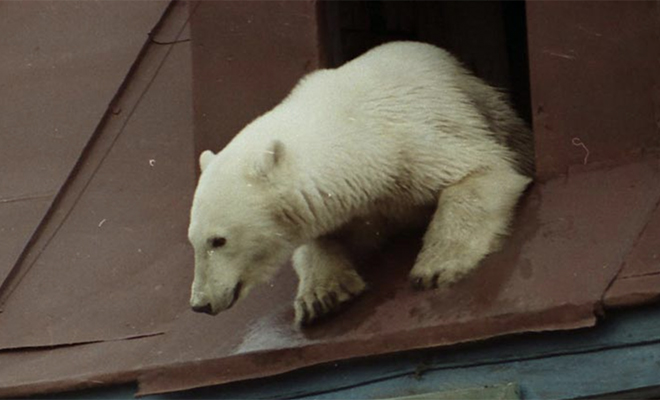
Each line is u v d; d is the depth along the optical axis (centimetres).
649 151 1112
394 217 1130
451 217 1102
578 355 1044
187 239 1230
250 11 1231
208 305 1063
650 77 1120
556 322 1038
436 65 1156
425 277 1091
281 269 1171
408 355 1079
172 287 1204
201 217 1068
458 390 1061
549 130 1134
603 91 1127
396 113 1112
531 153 1209
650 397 1035
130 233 1248
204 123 1234
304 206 1077
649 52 1122
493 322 1052
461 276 1085
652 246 1052
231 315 1152
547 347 1050
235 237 1068
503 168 1123
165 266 1221
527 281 1063
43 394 1170
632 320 1036
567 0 1142
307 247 1134
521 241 1090
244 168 1075
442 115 1122
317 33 1217
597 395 1038
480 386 1060
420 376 1075
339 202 1088
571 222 1088
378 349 1076
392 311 1089
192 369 1121
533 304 1045
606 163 1118
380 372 1084
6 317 1232
